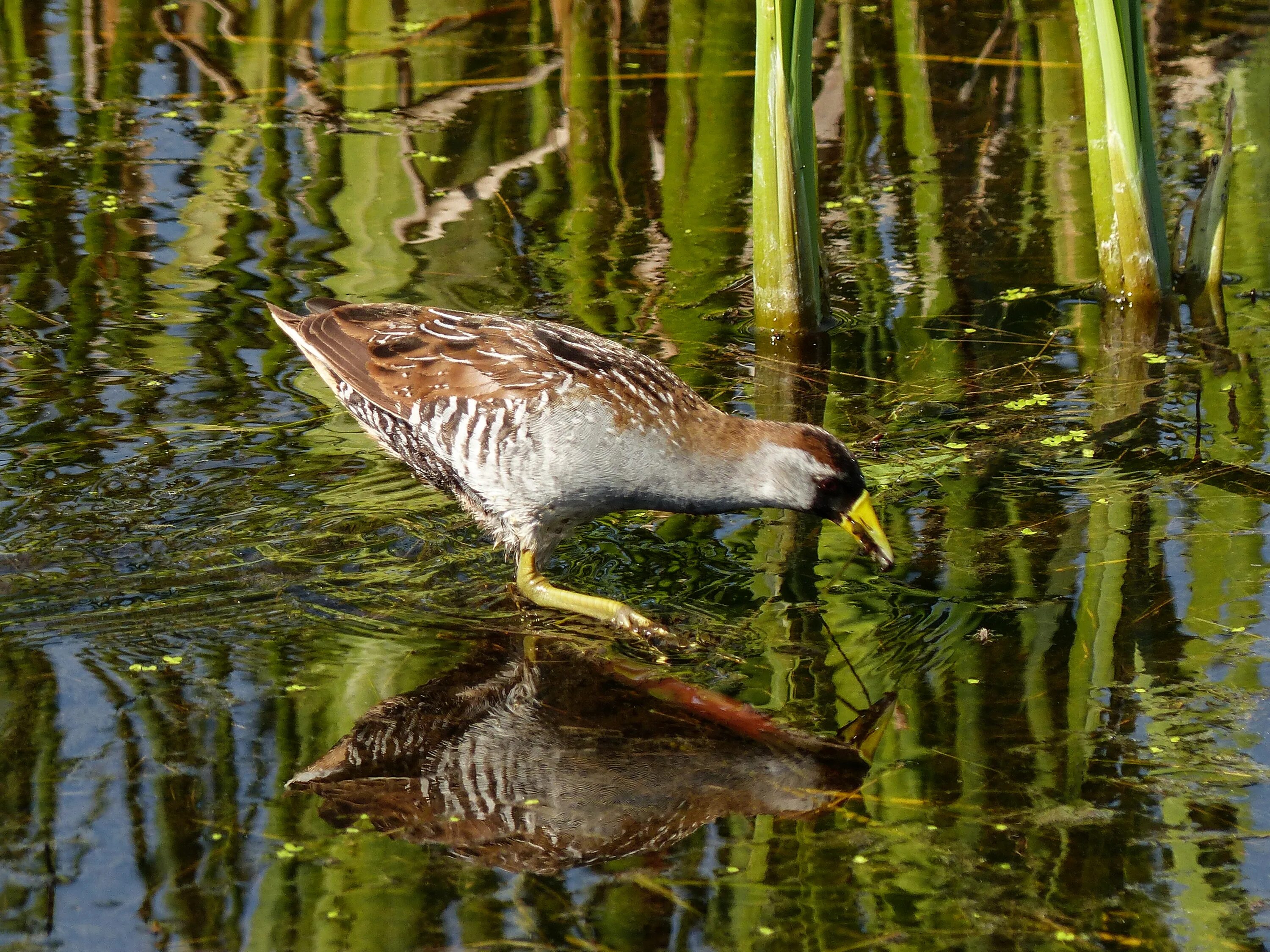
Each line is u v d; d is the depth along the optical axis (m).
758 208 11.95
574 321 12.21
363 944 5.73
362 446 10.43
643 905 6.02
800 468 8.59
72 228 13.60
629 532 9.68
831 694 7.59
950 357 11.84
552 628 8.36
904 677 7.71
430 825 6.55
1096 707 7.34
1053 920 5.94
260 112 16.34
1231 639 7.85
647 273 13.20
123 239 13.41
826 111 16.88
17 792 6.62
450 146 15.70
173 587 8.60
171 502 9.54
